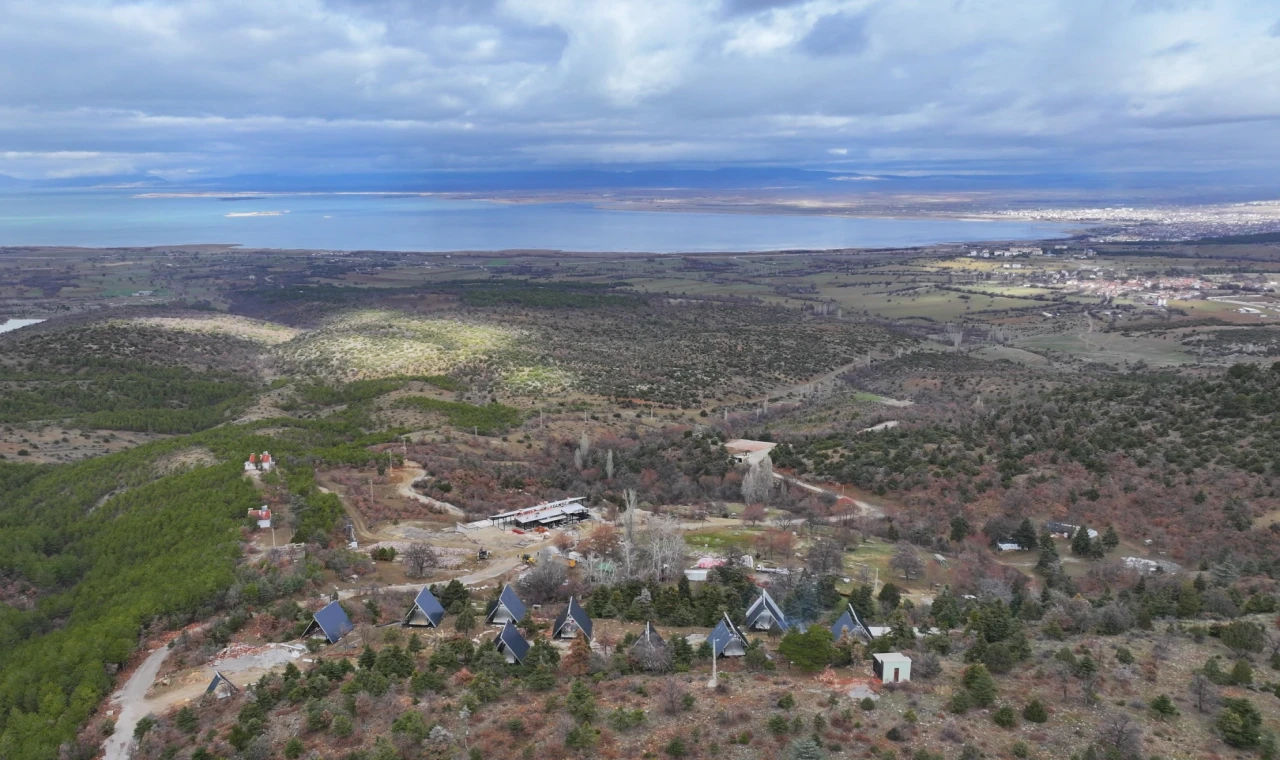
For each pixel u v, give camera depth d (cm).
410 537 10381
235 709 5909
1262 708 5091
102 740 5806
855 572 9081
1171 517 9900
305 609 7669
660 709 5362
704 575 8775
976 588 8481
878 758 4684
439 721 5412
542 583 8275
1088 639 6353
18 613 8375
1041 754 4688
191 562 8544
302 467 11981
